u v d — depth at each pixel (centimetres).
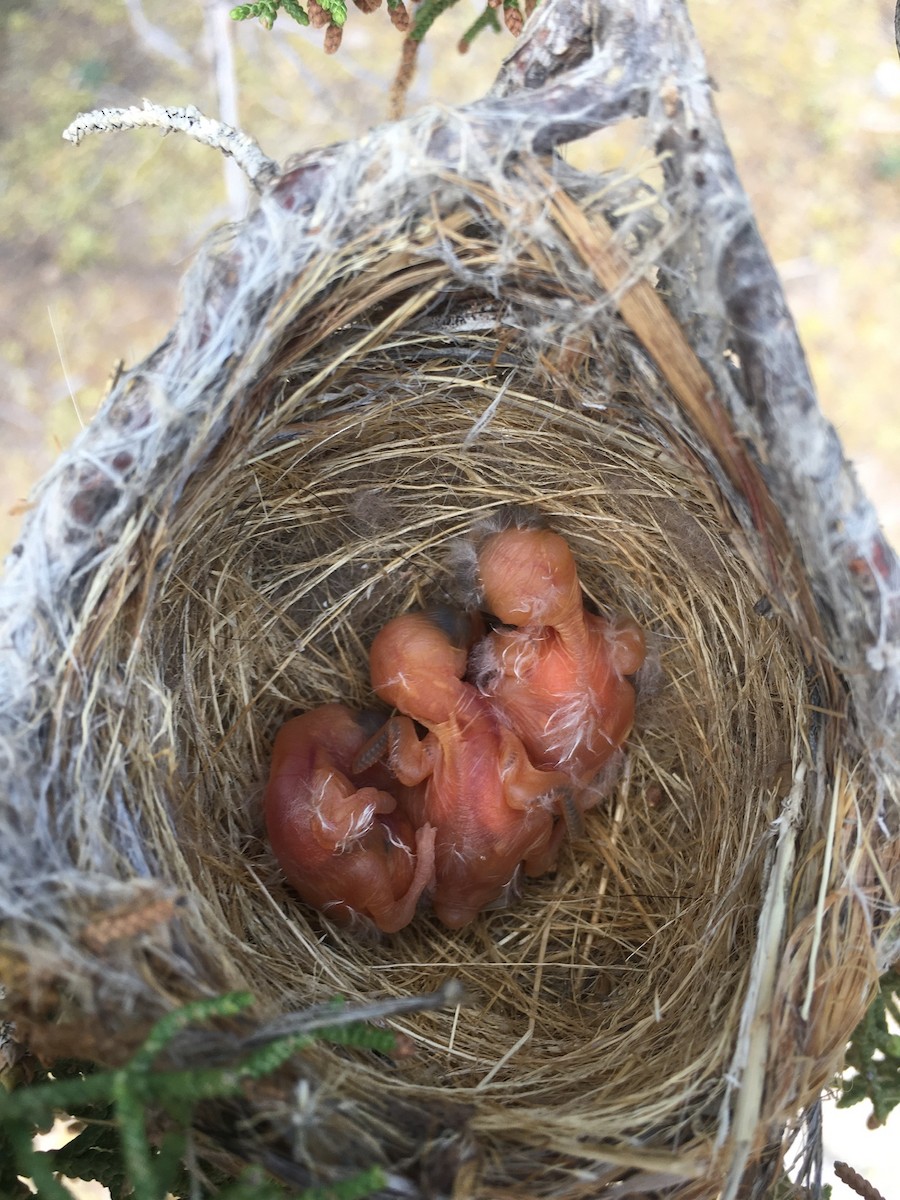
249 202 7
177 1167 6
